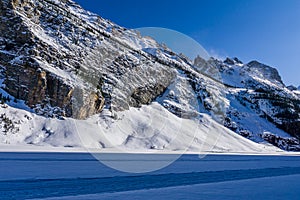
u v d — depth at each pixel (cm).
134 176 804
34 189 575
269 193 616
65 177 724
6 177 690
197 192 603
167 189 628
